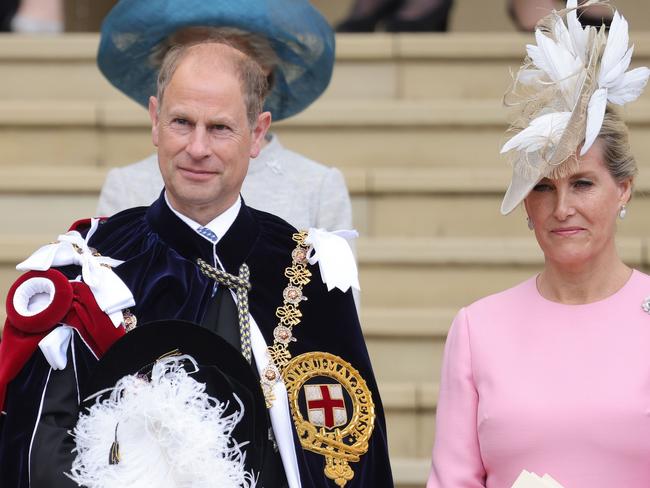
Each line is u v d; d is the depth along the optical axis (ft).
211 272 40.24
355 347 41.19
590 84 38.99
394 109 76.95
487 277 69.87
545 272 41.42
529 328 40.50
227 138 38.70
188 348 37.83
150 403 36.29
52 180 73.31
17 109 77.92
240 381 37.78
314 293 41.22
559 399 38.78
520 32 88.48
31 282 38.60
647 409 38.14
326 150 77.10
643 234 72.33
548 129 38.70
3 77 82.17
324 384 40.42
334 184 51.08
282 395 39.42
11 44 81.97
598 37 39.58
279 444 38.91
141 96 52.75
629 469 37.96
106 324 38.50
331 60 52.01
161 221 40.50
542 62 39.99
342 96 81.76
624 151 39.91
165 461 36.37
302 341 40.68
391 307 70.03
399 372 67.00
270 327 40.55
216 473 36.24
